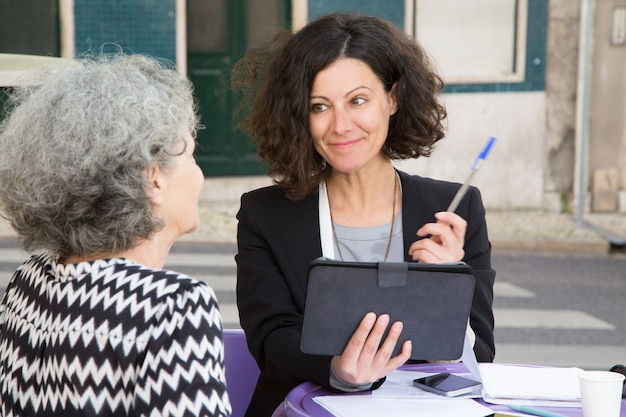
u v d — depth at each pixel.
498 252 11.78
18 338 2.24
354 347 2.60
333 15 3.25
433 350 2.65
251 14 13.34
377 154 3.35
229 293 9.21
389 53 3.20
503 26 13.77
